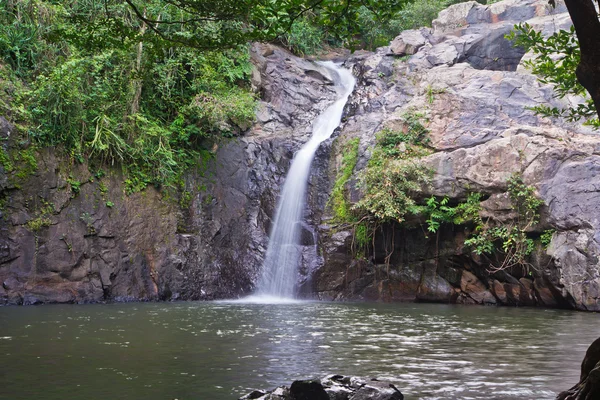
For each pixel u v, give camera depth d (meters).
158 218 20.53
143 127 20.98
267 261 22.12
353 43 7.07
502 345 10.84
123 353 9.47
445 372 8.34
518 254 19.56
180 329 12.35
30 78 20.38
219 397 6.82
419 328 13.20
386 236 22.05
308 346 10.45
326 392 6.36
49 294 17.97
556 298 19.30
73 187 18.89
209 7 7.22
